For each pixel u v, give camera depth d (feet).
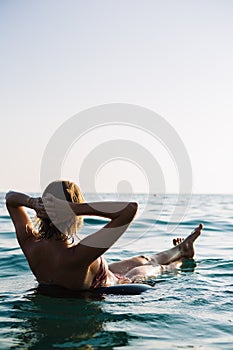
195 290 12.34
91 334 8.74
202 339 8.61
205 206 56.80
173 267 15.80
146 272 14.26
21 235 12.20
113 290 11.89
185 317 9.85
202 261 17.10
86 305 10.62
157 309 10.39
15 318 9.64
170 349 8.08
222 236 24.54
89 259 11.18
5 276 14.02
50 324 9.30
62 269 11.58
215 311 10.31
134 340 8.49
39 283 12.12
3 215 32.73
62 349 8.02
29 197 11.76
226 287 12.71
